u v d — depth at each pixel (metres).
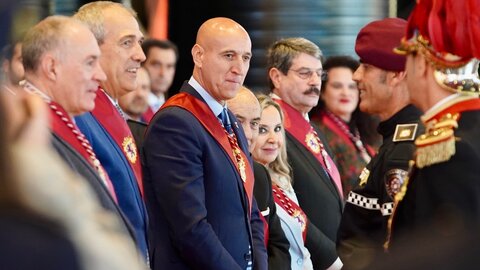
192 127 7.81
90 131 7.19
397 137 7.30
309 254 9.15
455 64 6.12
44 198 3.43
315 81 9.81
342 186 10.89
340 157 10.95
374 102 7.62
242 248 7.99
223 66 8.02
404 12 12.76
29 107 3.55
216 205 7.86
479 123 6.01
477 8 6.06
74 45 6.67
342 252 7.32
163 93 12.24
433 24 6.10
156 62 12.17
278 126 9.17
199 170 7.78
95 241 3.51
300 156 9.59
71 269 3.45
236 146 8.11
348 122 11.20
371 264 4.54
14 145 3.43
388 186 7.16
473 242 4.34
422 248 4.37
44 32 6.66
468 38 6.06
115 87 7.89
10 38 3.58
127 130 7.64
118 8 7.98
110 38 7.87
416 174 6.04
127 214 7.36
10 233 3.43
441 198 5.81
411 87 6.28
